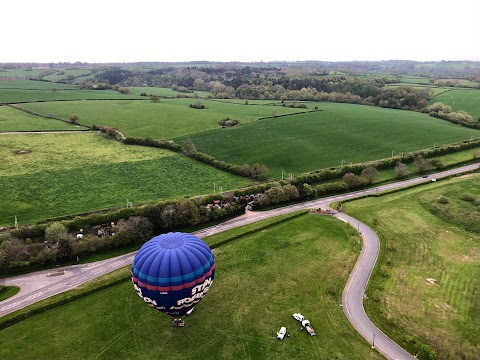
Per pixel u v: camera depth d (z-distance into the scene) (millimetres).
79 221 88562
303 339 56312
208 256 56719
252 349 54438
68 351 54094
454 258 78688
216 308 62875
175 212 90250
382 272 73062
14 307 63812
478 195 108250
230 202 103000
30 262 74625
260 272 73062
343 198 110812
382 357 53438
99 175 120312
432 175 129875
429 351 53281
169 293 52938
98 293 67000
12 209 96250
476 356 53625
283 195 105000
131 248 83000
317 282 70188
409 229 91000
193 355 53406
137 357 53062
